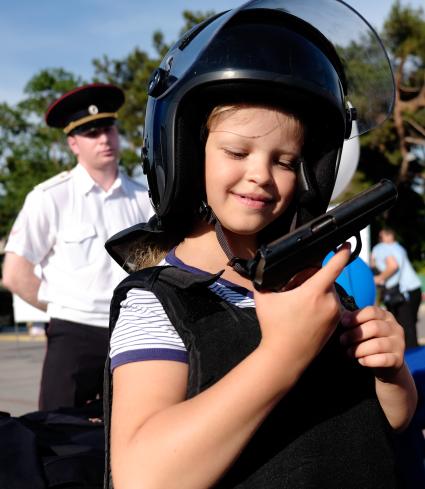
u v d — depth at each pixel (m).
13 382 7.67
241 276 1.28
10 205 26.31
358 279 2.23
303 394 1.14
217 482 1.04
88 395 3.30
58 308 3.30
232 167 1.20
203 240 1.32
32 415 2.24
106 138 3.42
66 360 3.27
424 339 11.92
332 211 1.11
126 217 3.45
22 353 11.19
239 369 1.04
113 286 3.33
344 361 1.21
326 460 1.11
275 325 1.04
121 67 30.66
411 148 27.03
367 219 1.13
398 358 1.19
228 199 1.22
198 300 1.17
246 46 1.19
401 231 27.95
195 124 1.24
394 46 26.66
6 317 19.08
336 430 1.14
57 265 3.35
